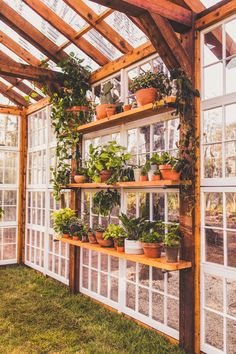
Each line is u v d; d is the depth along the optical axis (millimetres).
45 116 6141
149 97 3387
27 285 5207
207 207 3125
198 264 3107
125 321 3811
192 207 3111
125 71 4117
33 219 6438
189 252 3135
